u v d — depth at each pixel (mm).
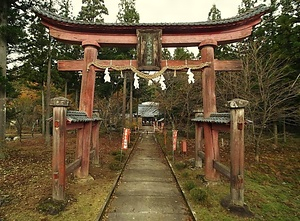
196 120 7723
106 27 7348
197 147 9117
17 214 4648
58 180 5133
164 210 5238
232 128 5137
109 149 13953
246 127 12172
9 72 11383
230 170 5234
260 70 10375
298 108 11180
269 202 6004
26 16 10789
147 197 6094
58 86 19609
